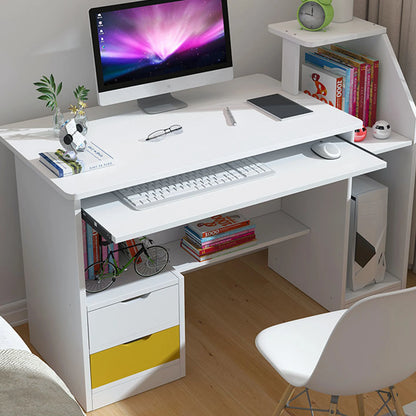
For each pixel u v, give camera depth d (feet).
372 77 8.97
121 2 8.57
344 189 8.59
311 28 8.66
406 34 9.05
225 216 8.70
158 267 7.96
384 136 8.80
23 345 6.23
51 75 8.10
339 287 9.12
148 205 7.22
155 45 8.28
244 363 8.54
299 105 8.61
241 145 7.70
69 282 7.51
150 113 8.46
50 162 7.22
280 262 10.04
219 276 10.10
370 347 5.62
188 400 8.02
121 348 7.79
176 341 8.11
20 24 8.14
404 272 9.57
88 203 7.32
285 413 7.84
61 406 5.46
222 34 8.65
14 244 9.03
